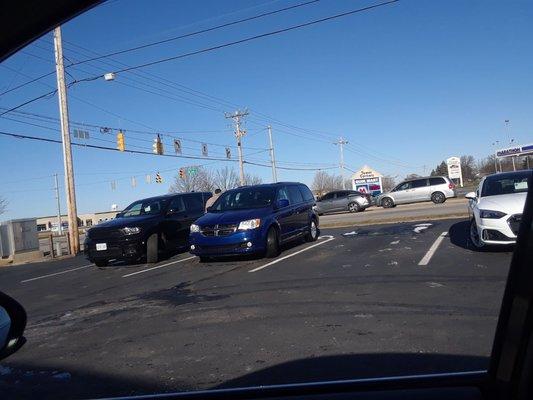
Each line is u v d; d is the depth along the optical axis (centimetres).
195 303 796
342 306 681
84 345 622
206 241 1167
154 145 3406
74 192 2319
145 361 533
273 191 1287
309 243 1433
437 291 718
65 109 2286
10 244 2370
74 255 2283
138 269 1304
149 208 1474
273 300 758
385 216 2359
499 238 936
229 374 469
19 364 565
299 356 499
